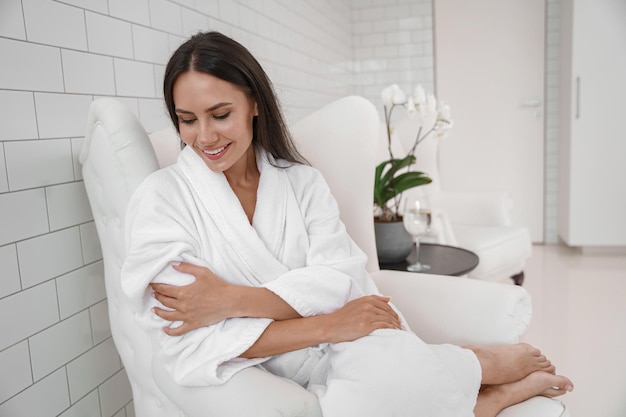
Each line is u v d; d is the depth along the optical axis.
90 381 1.33
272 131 1.17
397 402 0.90
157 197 0.97
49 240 1.20
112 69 1.41
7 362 1.09
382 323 1.00
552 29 4.09
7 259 1.09
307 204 1.19
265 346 0.95
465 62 4.22
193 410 0.90
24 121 1.12
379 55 4.29
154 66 1.60
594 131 3.70
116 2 1.42
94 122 1.09
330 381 0.93
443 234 2.38
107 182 1.09
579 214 3.81
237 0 2.14
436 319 1.29
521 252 2.54
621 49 3.59
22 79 1.12
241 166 1.13
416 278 1.39
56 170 1.21
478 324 1.24
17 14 1.10
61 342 1.24
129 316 1.11
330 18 3.61
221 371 0.88
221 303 0.93
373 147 1.42
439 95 4.29
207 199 1.03
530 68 4.14
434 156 2.88
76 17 1.27
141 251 0.92
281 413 0.78
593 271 3.44
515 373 1.09
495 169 4.32
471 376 1.01
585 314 2.68
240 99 0.99
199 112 0.95
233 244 1.02
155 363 1.00
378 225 1.89
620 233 3.75
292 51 2.83
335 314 1.01
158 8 1.62
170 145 1.37
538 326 2.55
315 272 1.05
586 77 3.67
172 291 0.91
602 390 1.91
